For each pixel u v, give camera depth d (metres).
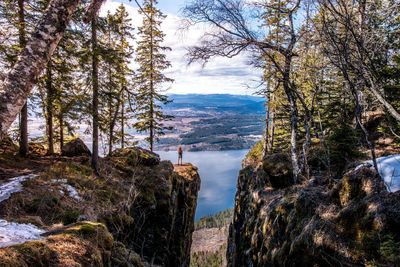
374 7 6.57
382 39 6.65
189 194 23.94
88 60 14.72
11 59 13.18
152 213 15.20
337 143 10.37
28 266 4.15
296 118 12.02
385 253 4.89
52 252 4.75
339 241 6.00
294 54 11.69
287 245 7.93
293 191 10.43
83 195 11.10
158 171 18.61
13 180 10.97
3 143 18.14
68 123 17.03
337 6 6.87
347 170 9.34
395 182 6.57
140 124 24.97
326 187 8.56
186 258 23.39
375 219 5.62
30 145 20.97
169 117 25.78
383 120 12.13
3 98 2.11
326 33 6.54
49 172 12.58
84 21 3.40
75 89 17.23
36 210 8.66
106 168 16.19
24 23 13.81
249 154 33.34
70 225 6.26
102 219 9.62
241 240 16.39
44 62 2.37
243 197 19.84
